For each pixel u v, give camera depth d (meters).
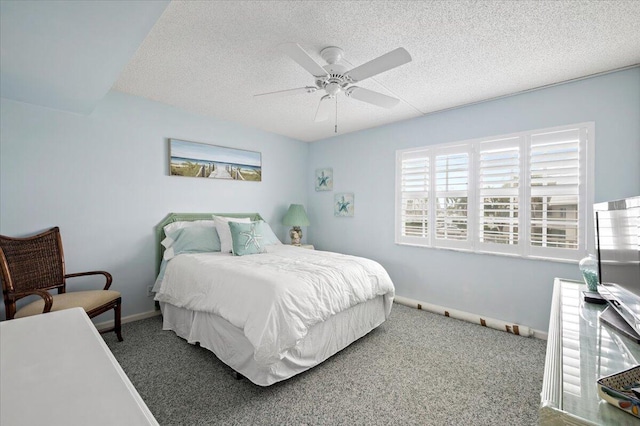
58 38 1.54
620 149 2.29
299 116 3.55
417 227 3.54
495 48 2.01
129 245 3.00
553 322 1.35
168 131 3.24
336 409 1.72
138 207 3.05
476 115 3.04
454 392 1.88
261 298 1.90
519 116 2.77
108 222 2.87
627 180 2.26
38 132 2.50
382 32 1.83
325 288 2.17
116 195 2.91
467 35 1.86
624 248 1.21
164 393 1.86
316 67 1.81
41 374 0.52
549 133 2.60
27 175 2.46
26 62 1.79
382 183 3.89
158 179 3.19
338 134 4.41
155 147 3.15
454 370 2.13
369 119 3.61
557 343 1.13
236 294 2.06
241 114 3.50
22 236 2.43
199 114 3.49
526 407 1.74
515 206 2.81
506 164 2.85
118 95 2.90
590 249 2.42
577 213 2.48
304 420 1.63
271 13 1.66
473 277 3.09
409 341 2.60
